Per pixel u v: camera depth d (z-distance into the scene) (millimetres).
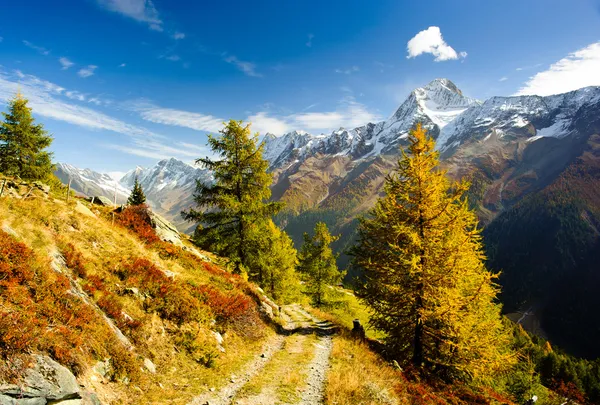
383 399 10516
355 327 21719
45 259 9578
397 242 16078
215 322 14141
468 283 15734
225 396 9727
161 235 20500
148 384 8922
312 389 10914
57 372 6684
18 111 27062
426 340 16328
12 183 15039
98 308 9836
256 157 21031
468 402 13820
